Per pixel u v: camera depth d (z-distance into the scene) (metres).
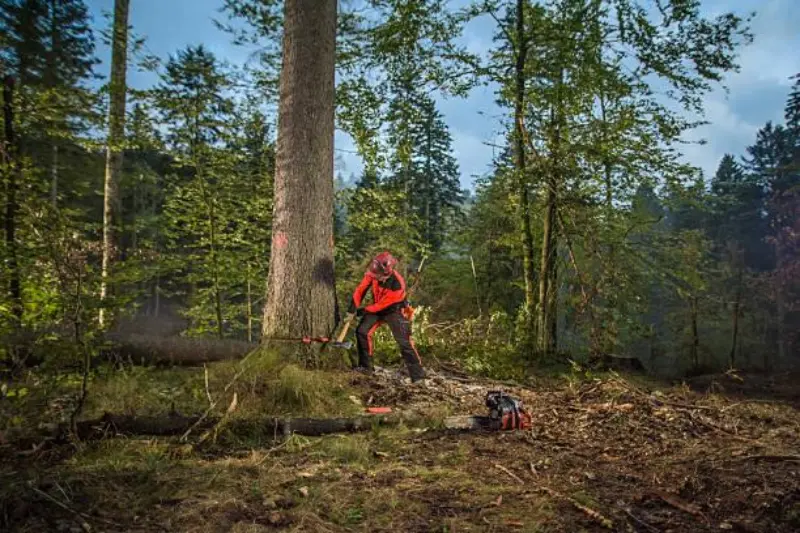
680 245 11.38
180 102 8.84
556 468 3.59
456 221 15.00
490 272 14.65
